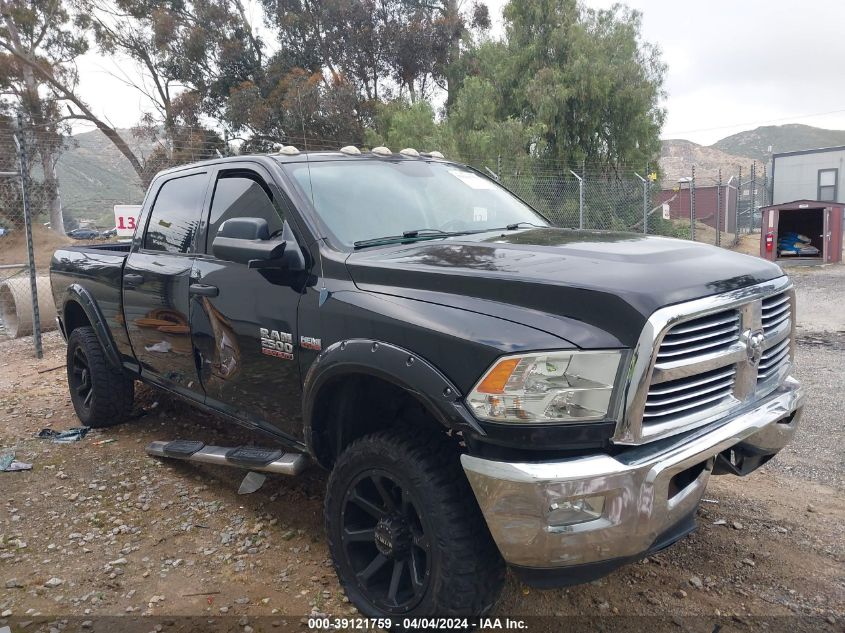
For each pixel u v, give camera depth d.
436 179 4.03
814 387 6.07
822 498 3.94
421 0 28.89
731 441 2.54
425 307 2.60
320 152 3.84
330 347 2.88
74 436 5.18
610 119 22.86
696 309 2.36
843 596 2.99
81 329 5.31
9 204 17.89
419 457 2.55
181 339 4.05
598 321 2.30
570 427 2.24
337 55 27.84
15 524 3.80
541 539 2.22
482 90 21.78
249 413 3.71
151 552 3.48
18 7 27.09
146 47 28.48
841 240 17.42
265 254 3.03
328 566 3.30
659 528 2.36
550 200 20.14
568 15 23.17
